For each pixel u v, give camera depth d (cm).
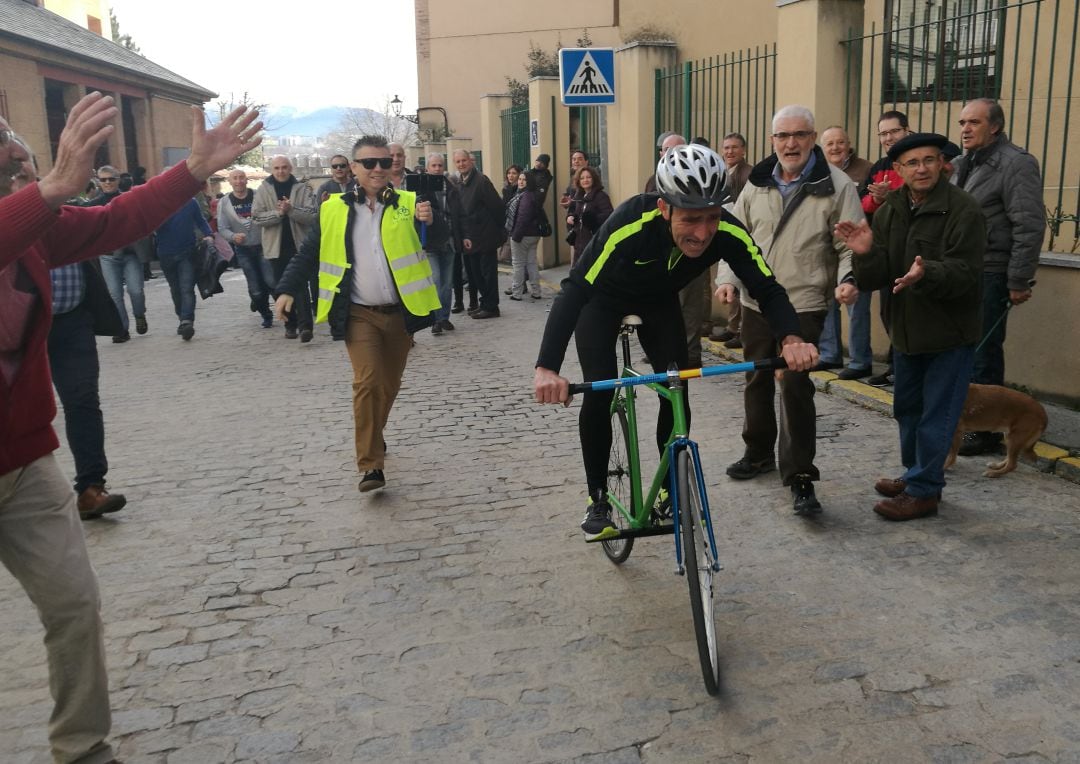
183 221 991
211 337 1032
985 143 507
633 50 1070
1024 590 369
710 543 311
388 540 446
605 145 966
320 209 507
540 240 1478
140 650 351
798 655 329
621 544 398
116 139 2533
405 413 667
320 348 941
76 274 466
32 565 255
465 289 1360
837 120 757
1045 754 271
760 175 465
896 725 287
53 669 262
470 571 409
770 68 946
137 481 544
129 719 307
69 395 475
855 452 540
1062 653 323
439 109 2525
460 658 337
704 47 1264
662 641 343
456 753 283
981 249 409
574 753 280
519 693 313
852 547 416
